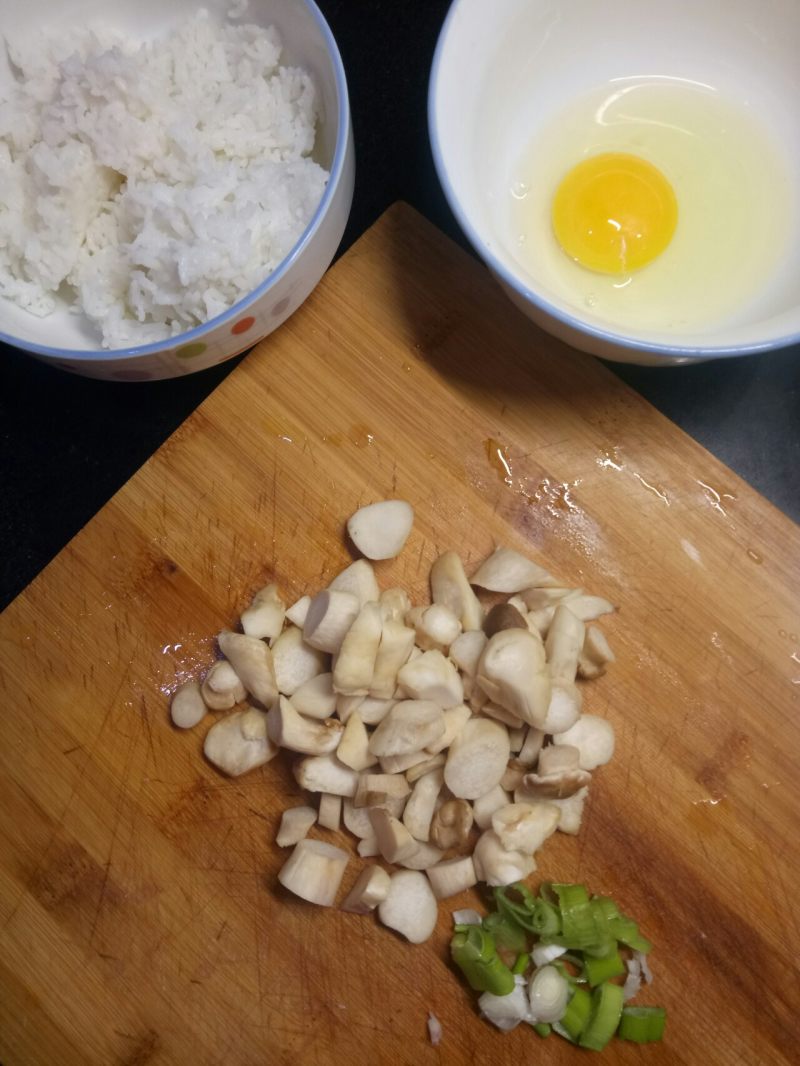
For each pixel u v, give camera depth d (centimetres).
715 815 27
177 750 28
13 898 27
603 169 30
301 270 26
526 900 26
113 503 29
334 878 26
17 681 28
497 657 25
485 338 29
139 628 28
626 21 30
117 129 28
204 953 27
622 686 28
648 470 29
